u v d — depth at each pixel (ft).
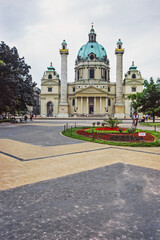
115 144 42.60
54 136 59.47
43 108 318.24
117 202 15.30
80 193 16.98
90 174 22.33
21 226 12.07
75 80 346.13
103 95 298.76
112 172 23.11
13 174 22.21
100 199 15.81
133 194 16.81
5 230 11.66
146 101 122.72
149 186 18.69
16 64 147.13
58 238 10.93
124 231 11.60
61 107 277.23
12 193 16.94
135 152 34.86
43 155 32.35
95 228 11.89
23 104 166.20
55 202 15.25
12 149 37.76
